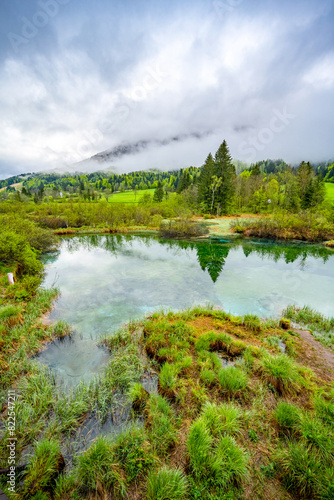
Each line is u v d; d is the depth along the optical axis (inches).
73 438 136.0
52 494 105.6
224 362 203.5
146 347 224.4
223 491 103.7
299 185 1752.0
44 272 492.7
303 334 256.8
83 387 169.5
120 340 238.1
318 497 99.1
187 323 271.1
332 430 126.0
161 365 200.5
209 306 333.1
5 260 455.2
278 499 101.7
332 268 549.3
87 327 270.2
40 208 1425.9
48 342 237.0
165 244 831.1
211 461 111.4
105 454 117.0
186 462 118.3
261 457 120.1
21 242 483.2
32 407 152.9
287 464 111.2
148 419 143.5
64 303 338.0
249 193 1929.1
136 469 112.3
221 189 1621.6
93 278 455.8
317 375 186.1
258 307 336.8
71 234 1031.0
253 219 1311.5
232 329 260.1
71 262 577.9
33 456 116.6
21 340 229.6
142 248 762.8
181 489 101.5
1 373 183.0
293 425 132.6
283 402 148.6
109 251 713.0
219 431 127.8
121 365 195.5
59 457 118.8
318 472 105.5
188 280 450.6
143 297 365.4
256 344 232.5
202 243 845.2
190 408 152.7
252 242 866.8
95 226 1181.1
